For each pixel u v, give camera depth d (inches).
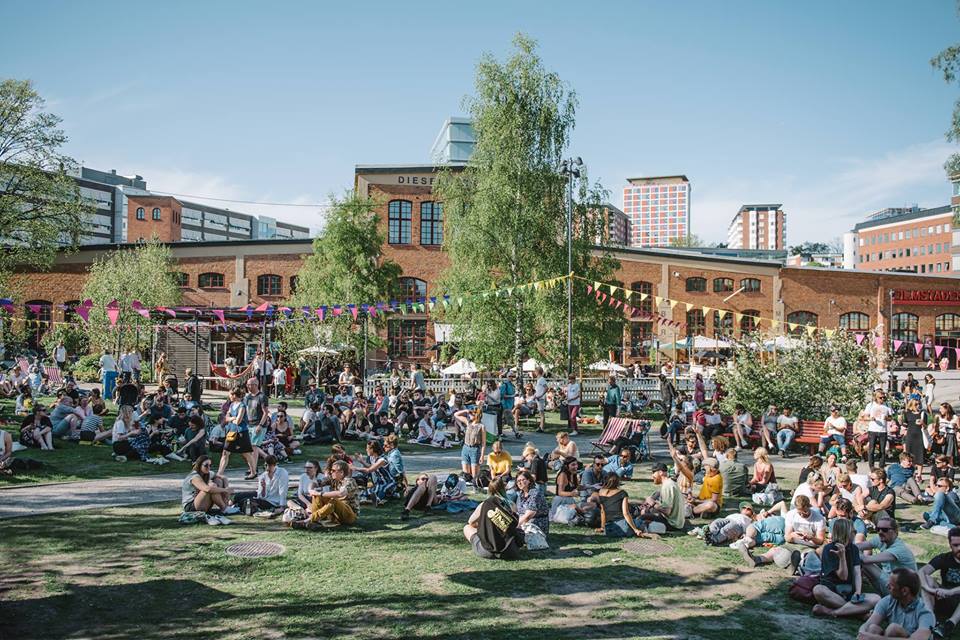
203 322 1283.2
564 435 600.7
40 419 622.2
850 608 288.0
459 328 1114.1
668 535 421.7
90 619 263.9
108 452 621.0
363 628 262.4
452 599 296.0
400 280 1772.9
